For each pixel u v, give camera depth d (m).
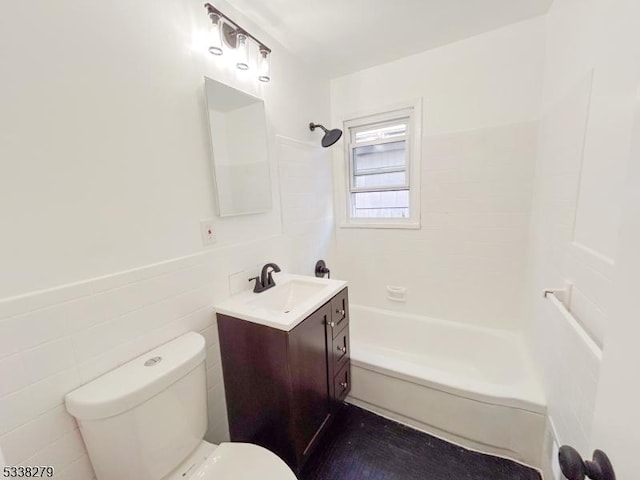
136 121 1.03
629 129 0.77
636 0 0.74
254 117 1.56
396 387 1.60
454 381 1.46
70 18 0.85
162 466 0.93
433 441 1.50
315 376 1.35
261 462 0.99
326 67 2.12
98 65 0.92
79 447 0.89
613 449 0.44
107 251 0.97
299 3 1.42
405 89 2.06
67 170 0.86
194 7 1.23
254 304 1.40
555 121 1.42
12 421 0.76
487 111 1.84
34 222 0.80
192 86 1.23
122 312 1.00
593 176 0.98
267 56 1.57
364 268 2.49
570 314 1.04
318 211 2.26
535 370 1.54
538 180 1.69
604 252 0.88
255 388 1.29
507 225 1.90
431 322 2.21
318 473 1.34
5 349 0.75
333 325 1.51
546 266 1.47
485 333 2.01
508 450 1.39
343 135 2.37
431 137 2.03
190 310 1.25
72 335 0.87
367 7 1.47
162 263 1.13
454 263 2.11
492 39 1.76
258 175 1.61
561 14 1.38
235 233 1.50
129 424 0.85
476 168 1.93
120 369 0.97
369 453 1.44
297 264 2.04
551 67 1.51
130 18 1.00
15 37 0.75
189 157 1.24
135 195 1.04
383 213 2.40
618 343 0.44
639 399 0.37
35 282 0.80
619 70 0.83
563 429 1.09
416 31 1.71
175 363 0.99
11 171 0.75
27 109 0.78
